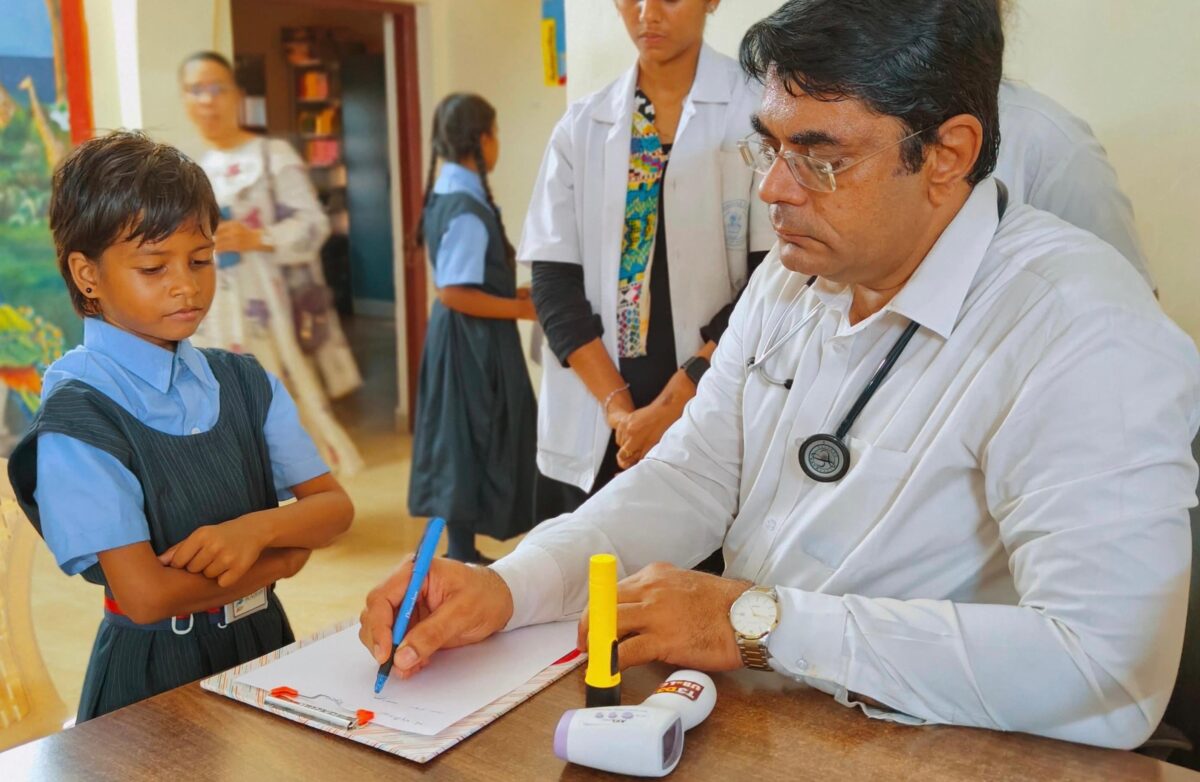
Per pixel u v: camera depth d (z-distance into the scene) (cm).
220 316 392
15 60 369
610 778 81
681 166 182
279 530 131
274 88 736
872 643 90
